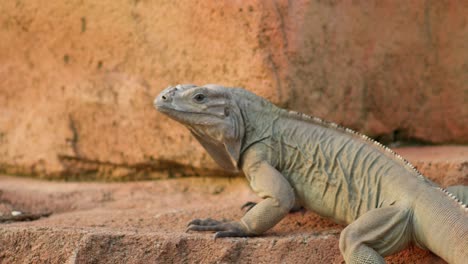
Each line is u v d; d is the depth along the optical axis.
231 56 9.16
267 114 7.73
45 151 10.68
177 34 9.57
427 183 6.86
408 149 9.56
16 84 10.89
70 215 8.91
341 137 7.54
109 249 7.13
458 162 8.31
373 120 9.57
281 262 6.96
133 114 9.99
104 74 10.17
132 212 8.88
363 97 9.47
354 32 9.34
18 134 10.90
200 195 9.73
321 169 7.44
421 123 9.78
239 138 7.54
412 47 9.70
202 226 7.43
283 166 7.59
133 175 10.32
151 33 9.77
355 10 9.34
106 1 10.05
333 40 9.17
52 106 10.58
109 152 10.27
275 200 7.23
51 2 10.41
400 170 7.08
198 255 7.04
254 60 8.98
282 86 8.91
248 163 7.55
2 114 11.04
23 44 10.75
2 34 10.88
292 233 7.52
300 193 7.54
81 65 10.32
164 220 8.31
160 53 9.72
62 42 10.42
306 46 8.97
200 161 9.65
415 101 9.76
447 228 6.40
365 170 7.25
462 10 9.71
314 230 7.64
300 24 8.92
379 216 6.72
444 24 9.76
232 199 9.39
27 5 10.60
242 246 7.07
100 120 10.23
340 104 9.27
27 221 8.85
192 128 7.48
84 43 10.26
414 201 6.76
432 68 9.77
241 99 7.70
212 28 9.26
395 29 9.62
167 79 9.70
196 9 9.36
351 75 9.34
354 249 6.55
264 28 8.91
